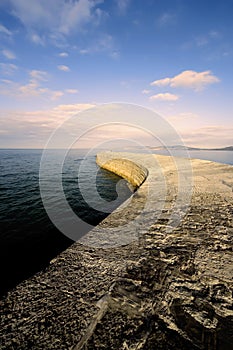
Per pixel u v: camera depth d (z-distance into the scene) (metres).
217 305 2.69
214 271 3.33
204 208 6.27
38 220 8.68
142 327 2.43
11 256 5.94
